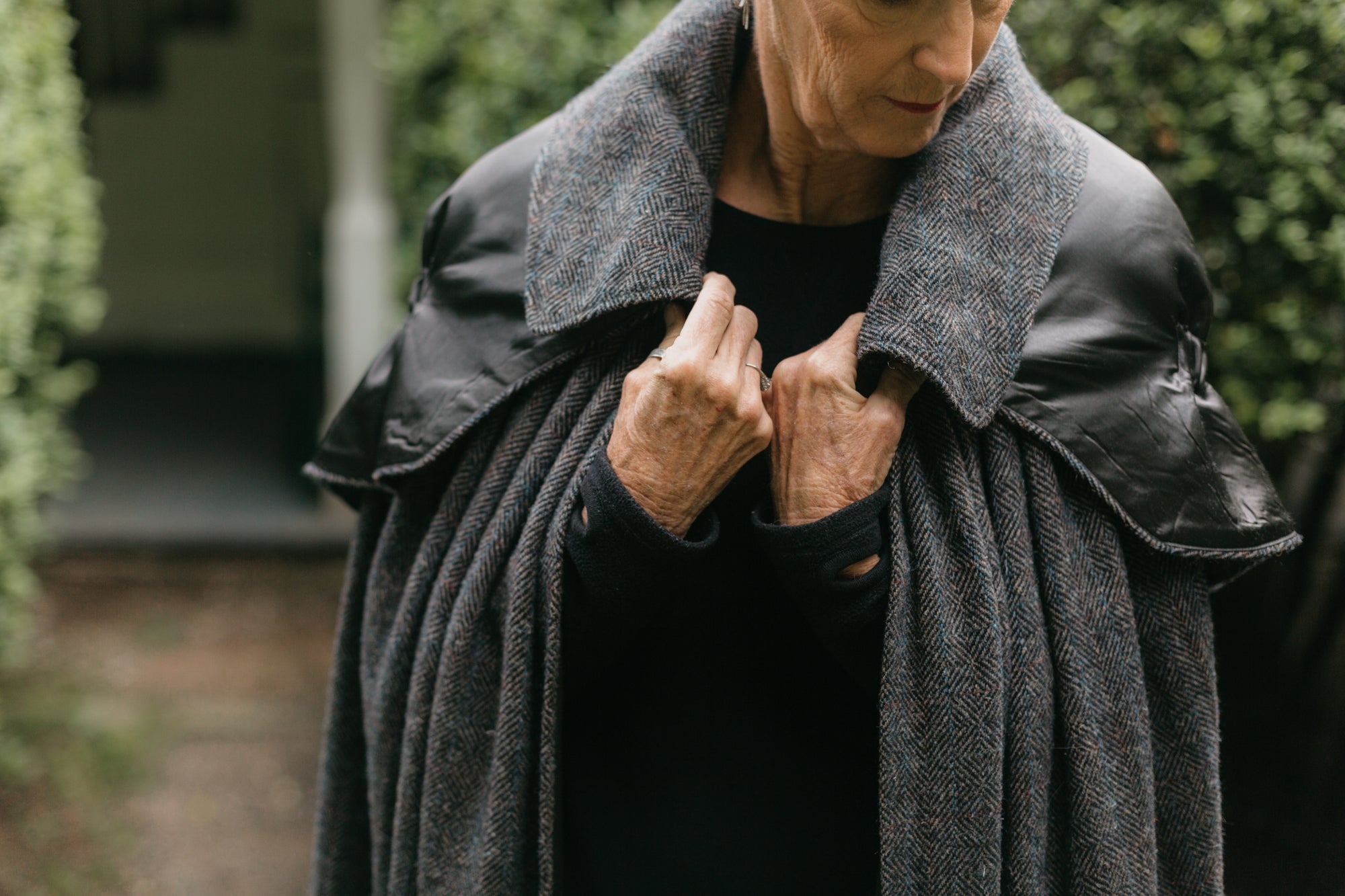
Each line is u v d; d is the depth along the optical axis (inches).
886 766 36.1
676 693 40.9
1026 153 38.2
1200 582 39.1
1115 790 37.7
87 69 312.3
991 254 36.8
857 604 36.4
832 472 36.5
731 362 36.4
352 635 50.2
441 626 41.8
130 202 336.8
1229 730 122.9
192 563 200.1
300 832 128.1
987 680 35.8
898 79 32.8
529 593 38.9
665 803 41.1
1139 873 37.9
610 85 43.1
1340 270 88.9
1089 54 97.3
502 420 42.3
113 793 134.7
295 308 346.0
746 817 40.6
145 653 169.0
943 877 36.2
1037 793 36.7
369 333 195.8
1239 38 89.1
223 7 329.7
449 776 41.1
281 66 333.4
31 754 142.1
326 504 216.4
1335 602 120.0
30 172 127.3
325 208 339.3
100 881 119.3
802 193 40.4
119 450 253.0
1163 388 38.2
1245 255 95.1
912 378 36.7
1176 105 93.5
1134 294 38.2
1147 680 39.2
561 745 40.5
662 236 38.4
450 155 138.6
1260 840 111.7
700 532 38.1
